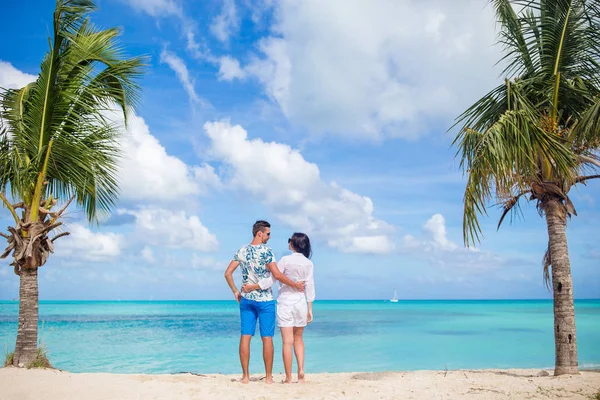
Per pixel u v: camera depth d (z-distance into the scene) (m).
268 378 5.82
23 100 7.62
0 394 4.86
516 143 6.85
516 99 7.41
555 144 6.96
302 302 5.87
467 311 69.38
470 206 7.40
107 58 7.82
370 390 5.35
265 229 5.91
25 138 7.36
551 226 7.84
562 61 8.16
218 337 21.48
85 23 7.82
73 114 7.57
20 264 7.08
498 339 20.61
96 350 15.83
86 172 7.65
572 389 5.59
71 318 45.91
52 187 7.97
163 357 13.91
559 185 7.78
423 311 70.06
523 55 8.54
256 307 5.80
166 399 4.67
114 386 5.19
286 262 5.90
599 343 17.06
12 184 7.32
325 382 6.09
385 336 22.44
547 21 8.12
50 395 4.81
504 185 7.05
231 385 5.48
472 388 5.63
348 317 47.66
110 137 7.99
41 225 7.10
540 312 62.00
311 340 20.27
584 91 7.68
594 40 7.87
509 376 7.40
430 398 4.91
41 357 7.07
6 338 19.56
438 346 17.44
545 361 13.08
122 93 8.02
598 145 7.88
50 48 7.26
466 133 7.69
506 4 8.59
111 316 52.53
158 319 43.72
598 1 7.79
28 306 7.09
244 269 5.83
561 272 7.65
